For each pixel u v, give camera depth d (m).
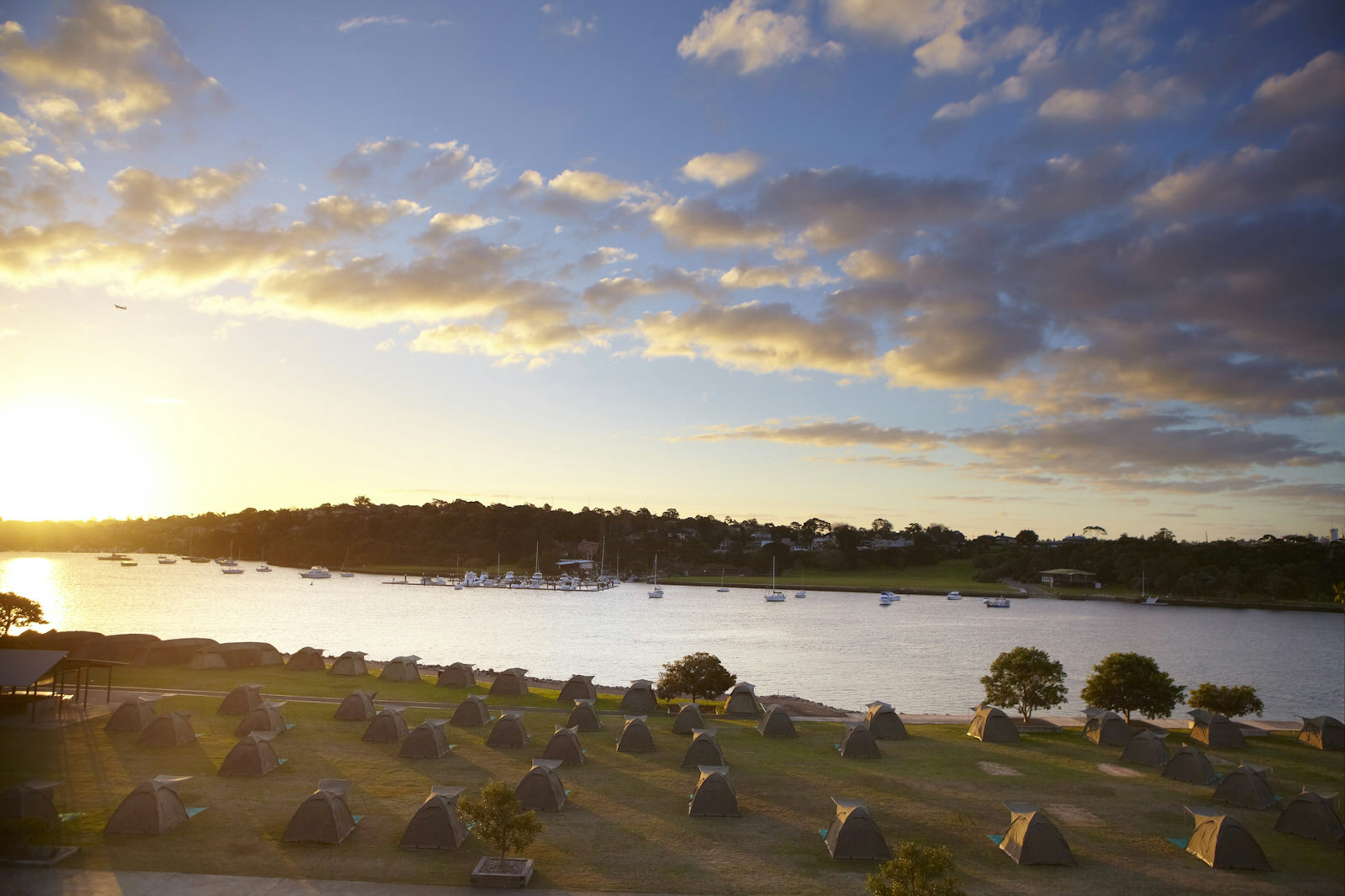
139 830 29.50
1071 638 151.88
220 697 54.03
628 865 29.05
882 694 88.06
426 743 41.94
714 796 34.78
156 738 40.81
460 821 30.88
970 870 29.88
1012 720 54.84
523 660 109.12
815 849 31.19
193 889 25.50
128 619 147.62
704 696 63.97
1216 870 30.73
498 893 26.30
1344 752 51.84
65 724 44.28
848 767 43.62
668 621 171.00
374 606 189.12
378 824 32.03
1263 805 38.34
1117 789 40.97
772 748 47.69
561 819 33.59
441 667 81.56
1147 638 154.38
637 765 42.41
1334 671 113.44
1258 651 137.00
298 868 27.56
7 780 34.97
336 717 49.88
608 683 93.25
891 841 32.47
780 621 177.12
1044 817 31.45
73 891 25.03
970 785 40.78
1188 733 56.72
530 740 46.94
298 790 35.44
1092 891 28.44
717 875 28.38
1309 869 31.19
